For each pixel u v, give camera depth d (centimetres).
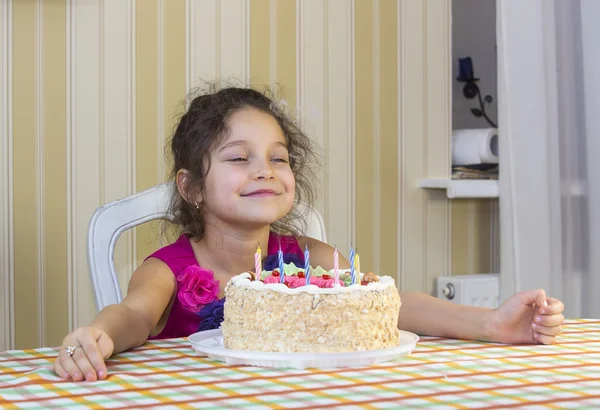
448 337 113
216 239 147
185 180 152
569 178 244
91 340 90
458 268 261
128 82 213
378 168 247
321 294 93
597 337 111
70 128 207
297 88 234
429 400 74
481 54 271
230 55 225
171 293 142
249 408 71
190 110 156
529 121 238
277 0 231
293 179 145
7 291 202
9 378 87
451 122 259
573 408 71
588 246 241
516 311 105
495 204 267
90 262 157
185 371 89
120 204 160
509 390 78
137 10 214
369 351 91
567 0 241
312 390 78
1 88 200
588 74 234
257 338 95
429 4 254
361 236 245
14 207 202
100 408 73
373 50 246
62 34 206
